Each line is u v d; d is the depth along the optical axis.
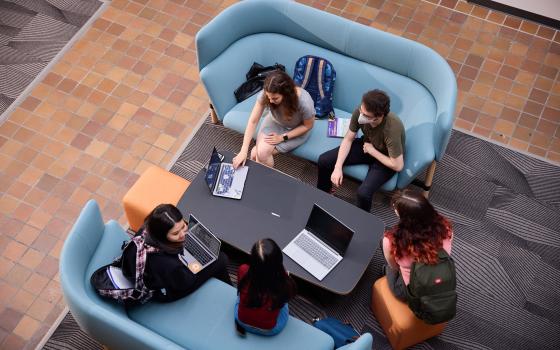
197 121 5.12
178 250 3.41
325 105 4.62
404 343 3.79
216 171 4.18
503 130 5.09
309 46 4.80
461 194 4.71
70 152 4.92
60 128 5.05
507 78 5.42
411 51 4.42
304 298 4.13
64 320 4.07
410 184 4.71
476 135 5.04
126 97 5.25
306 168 4.85
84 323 3.28
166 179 4.26
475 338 4.02
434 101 4.43
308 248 3.85
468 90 5.33
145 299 3.47
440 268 3.32
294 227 3.95
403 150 4.11
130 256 3.33
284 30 4.84
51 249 4.42
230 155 4.34
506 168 4.86
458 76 5.43
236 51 4.76
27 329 4.06
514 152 4.95
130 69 5.43
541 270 4.32
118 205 4.65
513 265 4.34
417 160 4.17
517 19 5.84
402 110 4.55
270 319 3.28
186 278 3.49
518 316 4.11
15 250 4.41
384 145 4.12
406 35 5.71
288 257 3.81
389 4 5.93
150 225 3.28
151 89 5.31
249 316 3.29
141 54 5.54
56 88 5.29
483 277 4.29
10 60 5.46
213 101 4.65
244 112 4.66
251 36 4.86
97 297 3.43
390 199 4.66
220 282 3.71
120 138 5.01
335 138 4.51
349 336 3.61
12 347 3.98
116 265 3.45
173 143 4.99
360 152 4.31
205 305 3.58
